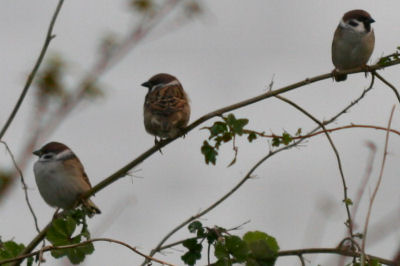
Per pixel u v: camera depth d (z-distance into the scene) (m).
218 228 5.72
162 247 6.24
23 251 6.67
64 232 5.90
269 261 5.37
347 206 5.52
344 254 5.33
